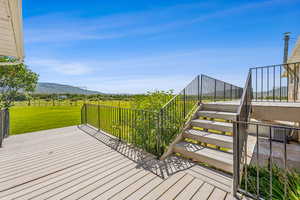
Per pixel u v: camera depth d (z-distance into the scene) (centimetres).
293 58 651
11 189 197
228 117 326
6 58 734
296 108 306
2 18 212
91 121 620
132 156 305
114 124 462
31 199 179
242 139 211
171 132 328
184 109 373
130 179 220
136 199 177
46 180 219
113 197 181
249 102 300
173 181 213
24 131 576
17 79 819
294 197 157
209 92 514
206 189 193
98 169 252
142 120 354
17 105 1844
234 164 179
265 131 733
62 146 367
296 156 476
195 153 270
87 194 187
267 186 198
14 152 328
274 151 522
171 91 384
